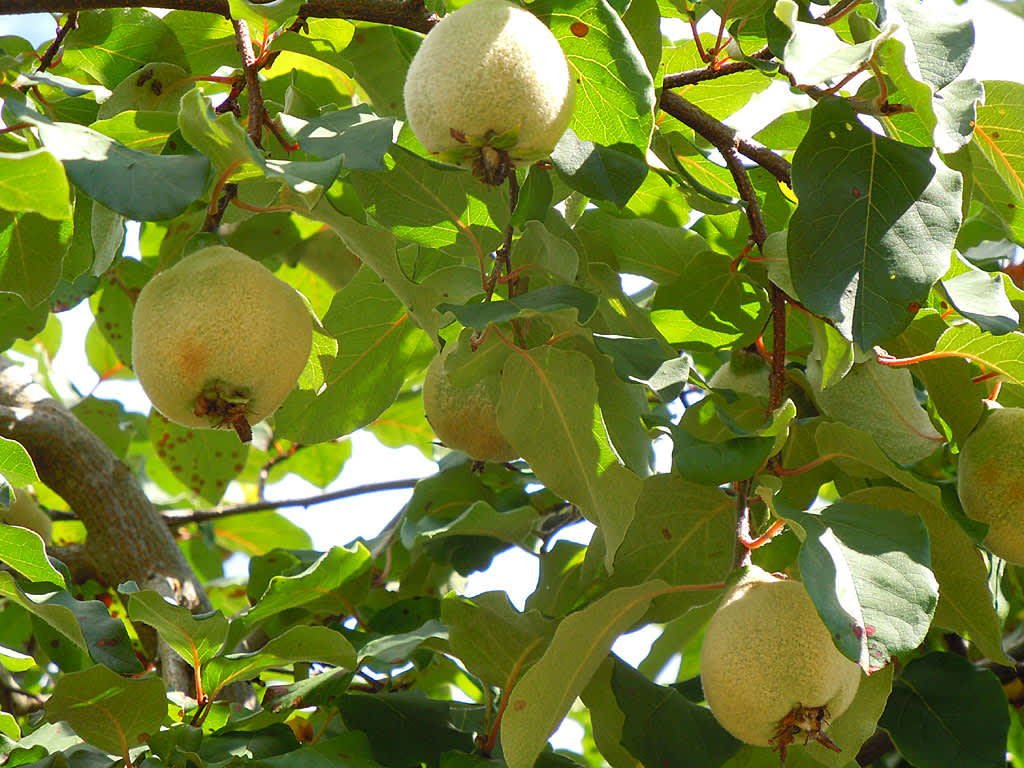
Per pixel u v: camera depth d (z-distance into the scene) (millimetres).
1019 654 1804
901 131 1575
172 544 1854
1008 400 1639
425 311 1562
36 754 1594
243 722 1622
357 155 1529
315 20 1667
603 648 1568
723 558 1631
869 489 1609
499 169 1500
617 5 1575
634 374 1563
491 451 1687
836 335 1572
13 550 1606
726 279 1665
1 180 1414
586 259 1647
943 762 1634
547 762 1632
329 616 1790
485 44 1491
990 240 1902
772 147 1723
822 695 1491
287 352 1516
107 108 1660
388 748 1628
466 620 1610
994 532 1604
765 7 1671
